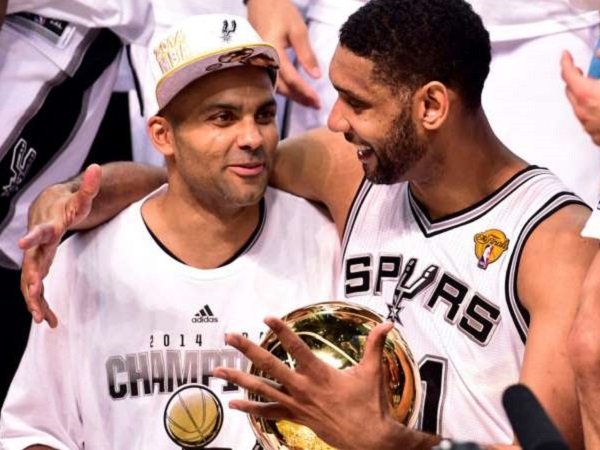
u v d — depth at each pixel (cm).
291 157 476
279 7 566
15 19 583
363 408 365
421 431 400
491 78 575
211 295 454
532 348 394
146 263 457
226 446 449
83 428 468
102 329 460
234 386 450
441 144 420
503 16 566
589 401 367
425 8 414
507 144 572
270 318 351
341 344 391
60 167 599
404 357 390
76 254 469
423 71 411
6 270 603
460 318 423
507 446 386
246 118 431
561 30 566
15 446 464
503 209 423
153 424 453
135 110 648
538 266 405
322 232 470
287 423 395
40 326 466
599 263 375
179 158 440
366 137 422
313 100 547
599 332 363
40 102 582
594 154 565
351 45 418
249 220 459
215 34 428
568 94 362
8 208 584
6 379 619
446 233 431
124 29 597
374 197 455
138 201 473
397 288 438
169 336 454
